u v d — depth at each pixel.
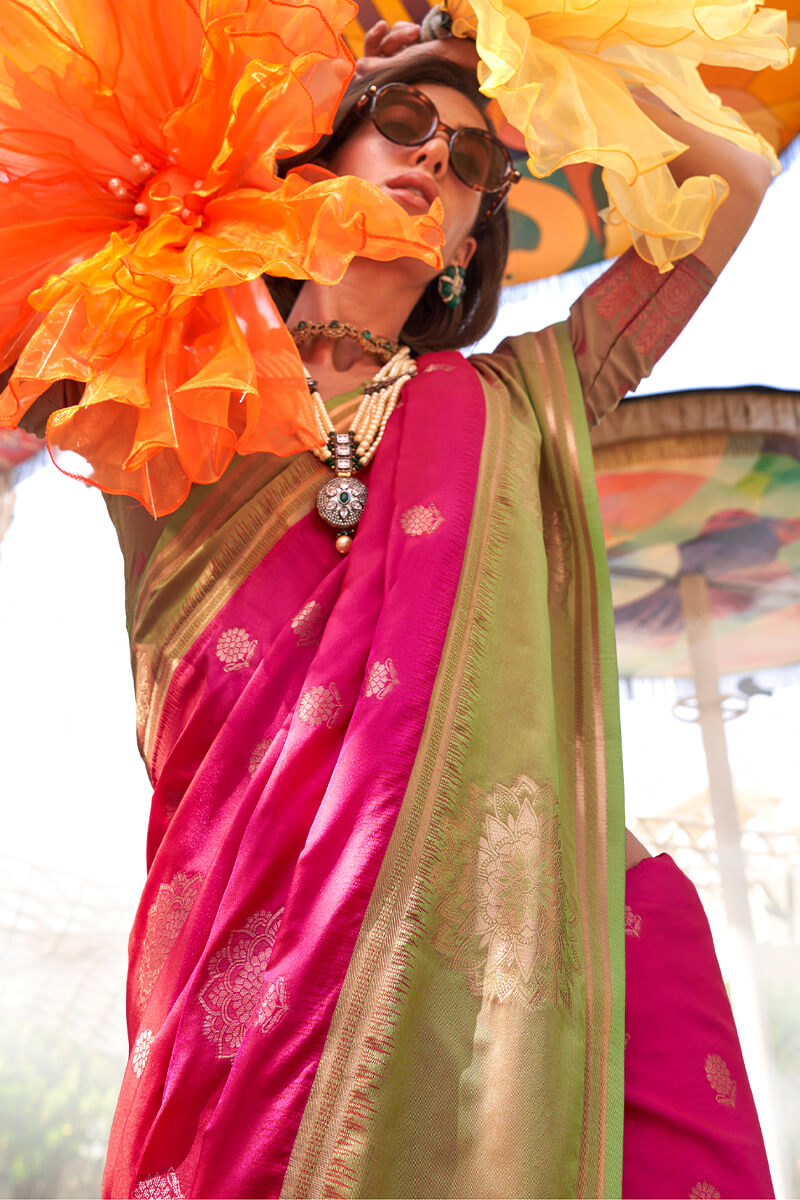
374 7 2.26
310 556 1.02
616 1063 0.80
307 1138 0.69
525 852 0.84
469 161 1.40
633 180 1.00
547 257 2.77
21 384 0.94
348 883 0.77
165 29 1.00
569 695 1.04
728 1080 0.90
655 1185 0.81
